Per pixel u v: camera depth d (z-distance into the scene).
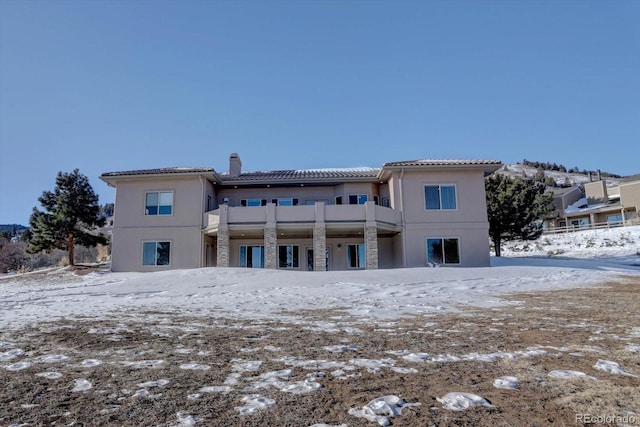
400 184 22.19
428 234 21.83
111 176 22.41
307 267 24.36
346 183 24.16
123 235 22.58
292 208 21.62
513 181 31.66
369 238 21.05
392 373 4.51
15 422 3.29
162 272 18.98
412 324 7.50
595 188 52.62
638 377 4.23
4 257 39.62
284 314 8.91
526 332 6.60
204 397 3.81
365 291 13.20
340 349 5.62
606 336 6.17
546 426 3.13
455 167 21.80
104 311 9.68
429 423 3.20
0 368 4.85
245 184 24.16
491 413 3.38
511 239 31.88
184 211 22.48
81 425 3.22
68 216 25.55
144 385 4.16
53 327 7.50
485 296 11.78
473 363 4.86
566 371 4.46
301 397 3.79
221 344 6.01
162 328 7.31
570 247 35.16
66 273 23.00
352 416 3.36
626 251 30.06
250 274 17.69
